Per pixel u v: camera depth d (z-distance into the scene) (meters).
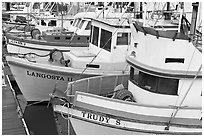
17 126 9.55
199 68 6.69
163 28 7.96
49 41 13.74
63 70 10.47
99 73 10.43
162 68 7.02
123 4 12.49
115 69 10.50
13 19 21.91
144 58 7.40
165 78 7.24
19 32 17.44
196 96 7.34
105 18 11.11
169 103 7.31
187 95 7.32
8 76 14.24
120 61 10.47
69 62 10.94
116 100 7.05
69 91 8.37
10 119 10.02
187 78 7.09
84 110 7.27
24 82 11.25
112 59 10.37
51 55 11.67
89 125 7.36
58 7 17.59
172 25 8.23
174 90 7.28
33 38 14.88
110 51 10.35
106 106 7.12
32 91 11.39
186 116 6.98
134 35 7.77
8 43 14.94
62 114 7.63
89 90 9.06
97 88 9.27
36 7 21.06
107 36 10.48
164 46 6.92
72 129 8.63
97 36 11.09
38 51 13.85
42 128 10.41
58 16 17.56
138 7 11.07
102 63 10.38
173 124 6.96
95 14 13.77
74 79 10.55
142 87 7.74
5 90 12.77
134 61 7.73
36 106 11.70
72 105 7.43
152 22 8.48
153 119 6.95
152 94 7.43
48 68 10.53
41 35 14.55
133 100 8.10
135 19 9.97
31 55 12.40
